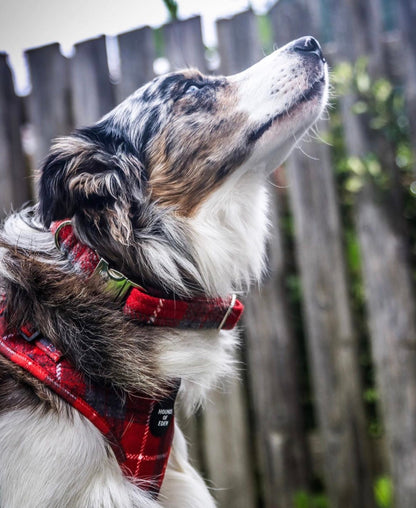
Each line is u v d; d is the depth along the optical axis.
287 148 0.71
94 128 0.70
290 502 0.96
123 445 0.60
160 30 0.98
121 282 0.61
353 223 0.97
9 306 0.60
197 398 0.70
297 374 0.98
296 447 0.96
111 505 0.57
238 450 0.98
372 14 0.92
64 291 0.60
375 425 0.99
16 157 1.04
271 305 0.96
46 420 0.57
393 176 0.92
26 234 0.65
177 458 0.68
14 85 1.04
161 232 0.66
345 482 0.94
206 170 0.69
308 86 0.69
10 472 0.56
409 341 0.92
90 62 1.00
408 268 0.92
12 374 0.58
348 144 0.93
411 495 0.91
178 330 0.63
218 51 0.96
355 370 0.94
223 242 0.68
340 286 0.94
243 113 0.69
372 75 0.92
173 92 0.70
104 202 0.64
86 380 0.58
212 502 0.68
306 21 0.93
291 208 0.95
